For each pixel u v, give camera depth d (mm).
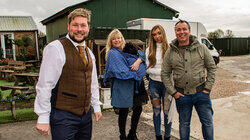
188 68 2402
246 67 14328
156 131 3080
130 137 3135
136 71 2930
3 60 13703
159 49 3053
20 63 11344
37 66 13242
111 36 3137
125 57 2973
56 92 1600
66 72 1581
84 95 1693
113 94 3002
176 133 3512
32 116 4352
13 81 9391
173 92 2516
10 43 16266
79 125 1726
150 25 10438
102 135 3463
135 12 15906
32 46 16672
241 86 7727
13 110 4180
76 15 1627
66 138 1602
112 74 2959
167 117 2979
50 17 15414
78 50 1680
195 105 2520
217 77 10320
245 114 4410
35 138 3365
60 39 1633
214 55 13734
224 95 6332
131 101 2938
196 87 2424
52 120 1605
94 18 14344
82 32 1639
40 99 1507
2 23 16656
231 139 3256
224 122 3988
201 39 13445
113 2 14992
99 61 7957
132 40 8633
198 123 3955
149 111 4832
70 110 1619
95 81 1979
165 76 2586
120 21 15352
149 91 3092
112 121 4113
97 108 2020
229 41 25531
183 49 2451
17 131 3645
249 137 3311
